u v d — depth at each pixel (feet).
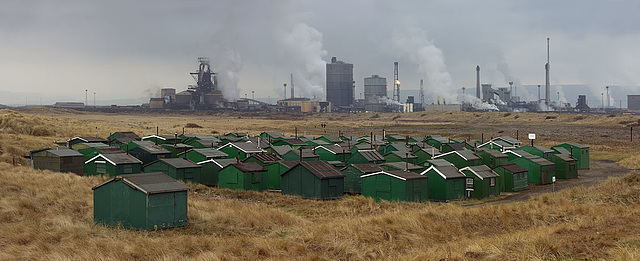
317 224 120.78
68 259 83.15
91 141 259.39
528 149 260.42
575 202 153.28
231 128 654.53
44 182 167.12
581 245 82.12
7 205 128.26
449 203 167.02
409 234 104.58
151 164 197.36
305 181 175.32
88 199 140.46
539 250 79.15
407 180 162.71
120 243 94.38
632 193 157.58
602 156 343.26
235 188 185.88
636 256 70.08
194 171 196.75
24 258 85.25
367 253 91.20
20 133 352.90
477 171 183.93
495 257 77.56
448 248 88.43
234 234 111.24
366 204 154.81
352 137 342.23
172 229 113.80
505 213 125.80
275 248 93.04
